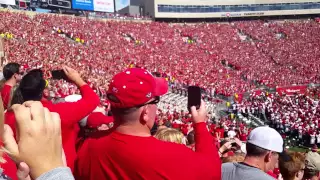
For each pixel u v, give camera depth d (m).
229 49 64.38
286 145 27.56
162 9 75.94
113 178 2.45
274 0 81.44
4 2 46.91
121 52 48.53
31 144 1.40
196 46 62.97
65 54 38.62
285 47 67.81
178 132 4.42
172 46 59.72
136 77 2.51
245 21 79.50
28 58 31.44
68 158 2.99
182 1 77.06
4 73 4.39
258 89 47.34
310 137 26.83
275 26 77.19
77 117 3.07
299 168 4.52
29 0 51.25
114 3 63.84
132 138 2.48
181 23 74.44
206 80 45.56
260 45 68.38
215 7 79.38
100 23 59.09
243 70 55.47
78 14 60.38
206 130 2.82
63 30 49.09
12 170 2.33
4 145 1.43
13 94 3.19
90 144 2.69
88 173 2.62
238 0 80.31
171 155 2.38
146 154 2.38
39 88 3.19
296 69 58.66
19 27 42.72
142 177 2.35
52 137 1.45
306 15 83.56
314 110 35.75
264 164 3.97
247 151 4.03
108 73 36.72
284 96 44.53
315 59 62.75
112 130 2.72
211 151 2.67
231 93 41.38
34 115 1.43
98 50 45.91
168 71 45.19
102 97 26.09
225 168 4.04
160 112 23.62
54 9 55.38
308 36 72.62
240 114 36.19
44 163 1.42
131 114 2.53
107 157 2.50
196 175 2.39
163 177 2.35
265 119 35.81
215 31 72.19
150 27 66.00
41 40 41.34
